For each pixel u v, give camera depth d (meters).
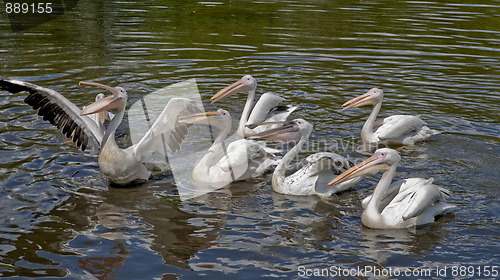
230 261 5.81
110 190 7.50
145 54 13.46
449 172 8.01
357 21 16.72
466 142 9.05
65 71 12.01
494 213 6.88
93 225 6.50
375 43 14.48
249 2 19.64
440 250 6.06
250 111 9.91
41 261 5.68
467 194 7.36
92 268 5.59
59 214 6.72
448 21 16.86
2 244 5.97
